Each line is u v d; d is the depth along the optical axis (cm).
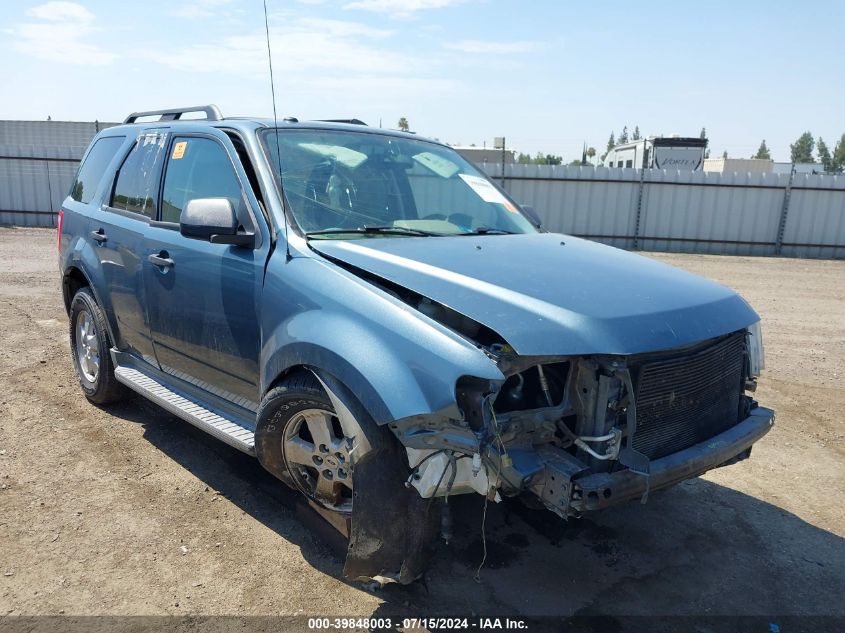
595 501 242
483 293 263
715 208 1795
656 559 336
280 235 321
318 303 288
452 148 469
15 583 292
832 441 493
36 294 897
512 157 2141
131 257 418
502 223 403
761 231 1795
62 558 312
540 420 256
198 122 411
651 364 270
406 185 392
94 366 493
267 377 305
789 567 333
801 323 910
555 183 1823
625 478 252
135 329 430
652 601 302
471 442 235
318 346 273
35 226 1841
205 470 405
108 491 376
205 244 357
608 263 322
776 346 779
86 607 279
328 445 289
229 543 331
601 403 257
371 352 258
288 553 324
